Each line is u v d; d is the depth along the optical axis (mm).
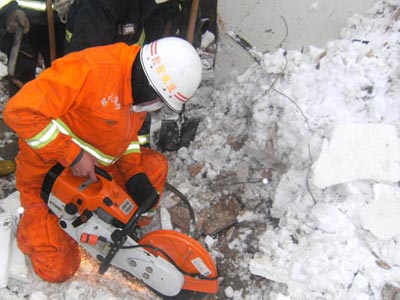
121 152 2615
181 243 2475
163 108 3625
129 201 2416
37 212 2676
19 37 3010
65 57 2172
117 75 2213
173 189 3076
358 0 3066
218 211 3113
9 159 3471
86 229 2404
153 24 3027
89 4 2646
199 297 2703
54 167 2488
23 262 2691
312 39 3252
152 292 2748
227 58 3586
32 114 2102
